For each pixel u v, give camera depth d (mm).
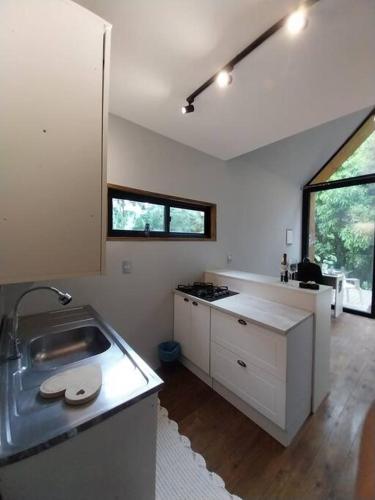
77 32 737
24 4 655
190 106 1647
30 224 685
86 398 729
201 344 2066
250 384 1636
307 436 1529
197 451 1432
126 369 929
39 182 692
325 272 4027
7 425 641
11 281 667
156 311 2293
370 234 3686
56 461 624
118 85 1519
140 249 2152
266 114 1834
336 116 1863
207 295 2148
